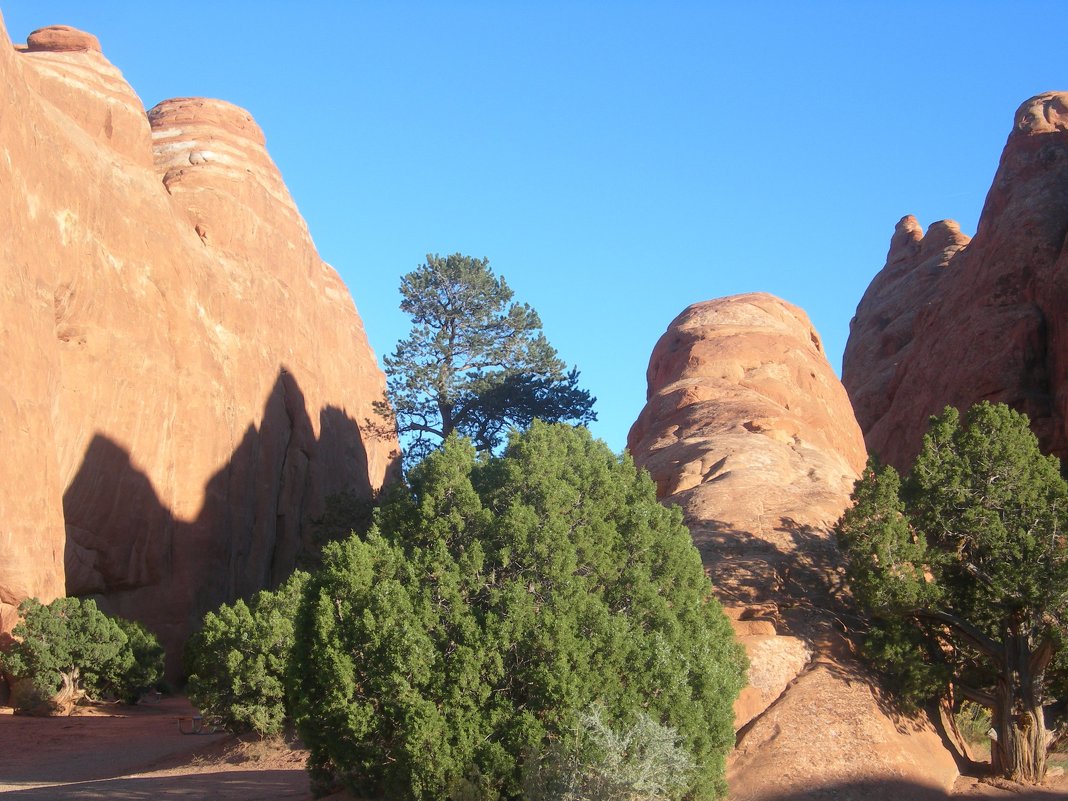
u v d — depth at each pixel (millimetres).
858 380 69875
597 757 13711
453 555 16891
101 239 43938
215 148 61844
